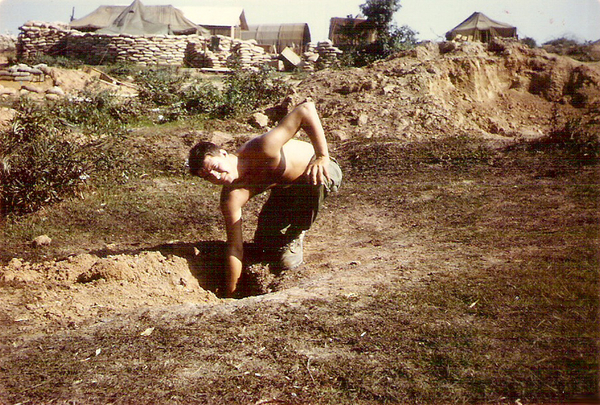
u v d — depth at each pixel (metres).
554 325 2.95
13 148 7.01
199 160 4.14
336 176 4.66
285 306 3.45
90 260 4.55
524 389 2.46
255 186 4.43
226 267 4.46
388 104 11.76
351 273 4.09
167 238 5.81
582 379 2.49
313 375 2.68
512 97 14.38
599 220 4.79
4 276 4.21
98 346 3.08
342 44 25.67
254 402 2.49
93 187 7.32
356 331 3.05
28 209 6.59
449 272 3.81
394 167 7.97
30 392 2.62
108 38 25.45
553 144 8.16
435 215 5.68
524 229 4.76
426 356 2.76
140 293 4.02
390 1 23.98
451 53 14.88
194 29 28.34
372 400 2.47
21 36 27.97
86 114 11.25
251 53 26.23
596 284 3.39
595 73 14.78
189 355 2.92
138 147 9.23
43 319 3.51
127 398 2.54
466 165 7.68
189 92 13.33
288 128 4.30
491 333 2.92
